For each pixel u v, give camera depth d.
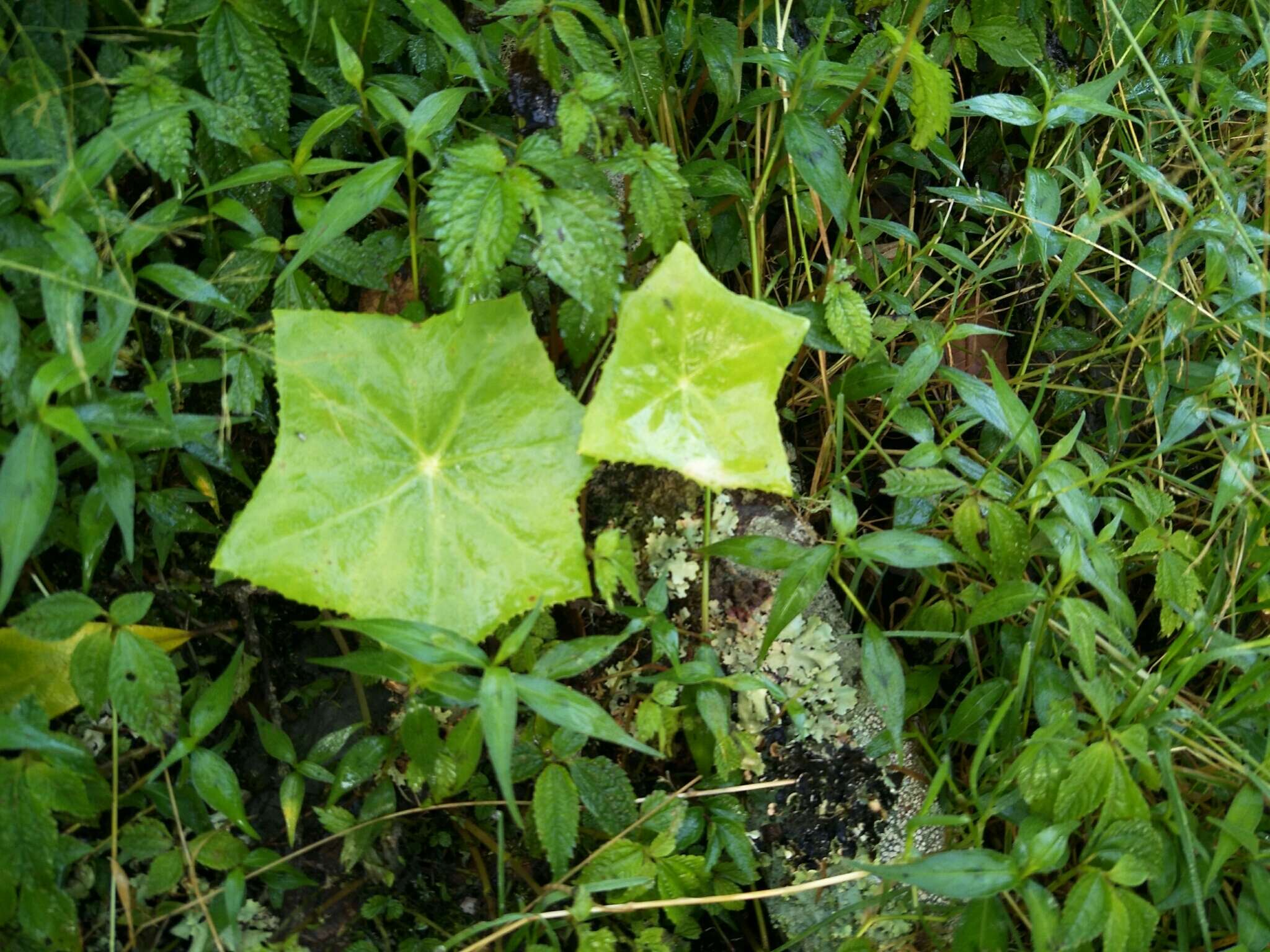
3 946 0.43
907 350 0.64
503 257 0.41
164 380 0.44
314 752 0.49
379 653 0.44
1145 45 0.67
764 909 0.52
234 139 0.47
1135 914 0.41
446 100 0.45
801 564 0.46
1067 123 0.63
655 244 0.45
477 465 0.44
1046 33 0.66
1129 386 0.64
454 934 0.51
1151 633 0.62
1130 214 0.67
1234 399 0.57
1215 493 0.59
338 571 0.42
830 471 0.61
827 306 0.52
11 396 0.41
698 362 0.43
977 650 0.57
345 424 0.43
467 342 0.45
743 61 0.52
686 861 0.47
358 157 0.55
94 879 0.47
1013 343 0.68
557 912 0.44
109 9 0.46
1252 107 0.60
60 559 0.50
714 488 0.43
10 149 0.43
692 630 0.53
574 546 0.44
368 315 0.44
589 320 0.47
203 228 0.50
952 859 0.41
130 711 0.42
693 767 0.53
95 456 0.39
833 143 0.53
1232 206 0.59
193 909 0.47
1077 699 0.52
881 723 0.53
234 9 0.47
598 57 0.49
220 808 0.44
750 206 0.56
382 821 0.48
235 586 0.52
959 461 0.54
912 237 0.57
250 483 0.51
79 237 0.40
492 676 0.39
